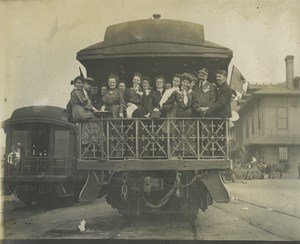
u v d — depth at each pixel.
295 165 9.80
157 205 8.76
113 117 9.06
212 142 8.66
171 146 8.70
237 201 9.68
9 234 9.81
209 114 8.86
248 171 9.70
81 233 9.38
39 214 10.41
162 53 8.93
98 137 8.91
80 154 9.06
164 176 8.70
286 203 9.60
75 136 11.01
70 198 11.10
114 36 9.20
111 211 10.10
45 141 11.11
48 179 11.05
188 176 8.77
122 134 8.74
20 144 11.15
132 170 8.59
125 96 9.12
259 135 9.74
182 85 8.95
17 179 11.09
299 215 9.45
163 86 9.10
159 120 8.81
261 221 9.45
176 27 9.07
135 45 9.03
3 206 11.09
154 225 9.23
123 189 8.63
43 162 11.10
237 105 9.70
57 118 10.88
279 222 9.41
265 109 9.89
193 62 9.05
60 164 11.08
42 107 10.85
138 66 9.20
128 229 9.27
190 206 8.92
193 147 8.69
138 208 9.07
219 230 9.10
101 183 8.84
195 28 9.12
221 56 8.94
